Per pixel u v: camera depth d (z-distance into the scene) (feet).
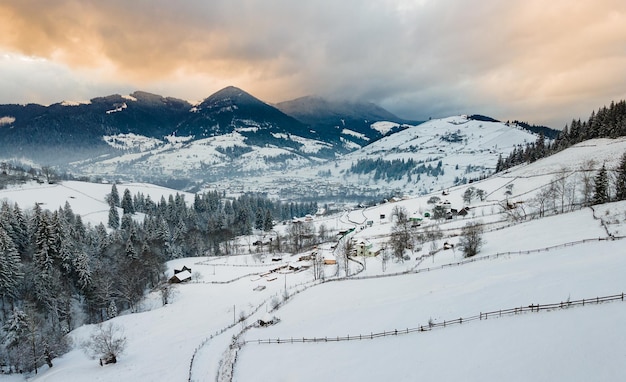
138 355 216.74
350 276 310.45
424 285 223.30
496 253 264.31
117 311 336.49
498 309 145.48
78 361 219.20
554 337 113.50
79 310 343.67
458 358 119.65
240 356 172.24
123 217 599.57
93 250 438.40
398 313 177.99
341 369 135.44
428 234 409.69
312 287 285.64
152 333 257.14
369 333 162.40
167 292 338.75
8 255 301.84
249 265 427.33
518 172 609.42
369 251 388.57
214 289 349.61
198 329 253.03
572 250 216.54
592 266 169.78
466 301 167.22
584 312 123.24
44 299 312.71
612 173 442.50
